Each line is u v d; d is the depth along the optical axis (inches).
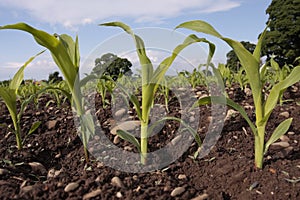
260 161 17.8
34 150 22.4
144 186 17.1
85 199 15.6
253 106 28.7
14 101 21.0
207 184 18.0
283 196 15.4
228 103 17.2
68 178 17.7
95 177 17.8
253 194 16.0
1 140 23.5
